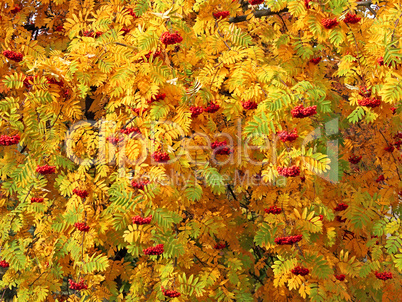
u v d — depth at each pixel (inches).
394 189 183.6
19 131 141.6
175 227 159.6
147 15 148.5
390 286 178.5
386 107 141.8
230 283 169.2
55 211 177.2
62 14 203.8
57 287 166.6
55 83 139.9
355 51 143.6
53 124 146.6
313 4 135.7
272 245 148.6
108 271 171.0
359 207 169.0
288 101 126.6
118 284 209.5
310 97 128.7
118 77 138.3
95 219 155.8
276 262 145.8
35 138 143.0
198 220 160.9
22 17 173.0
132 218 138.6
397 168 183.3
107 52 142.6
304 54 143.0
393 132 183.8
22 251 164.6
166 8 142.1
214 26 149.9
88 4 181.2
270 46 195.9
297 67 152.2
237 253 178.4
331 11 135.5
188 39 142.5
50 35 204.5
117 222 144.6
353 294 189.8
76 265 161.9
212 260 174.2
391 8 133.9
